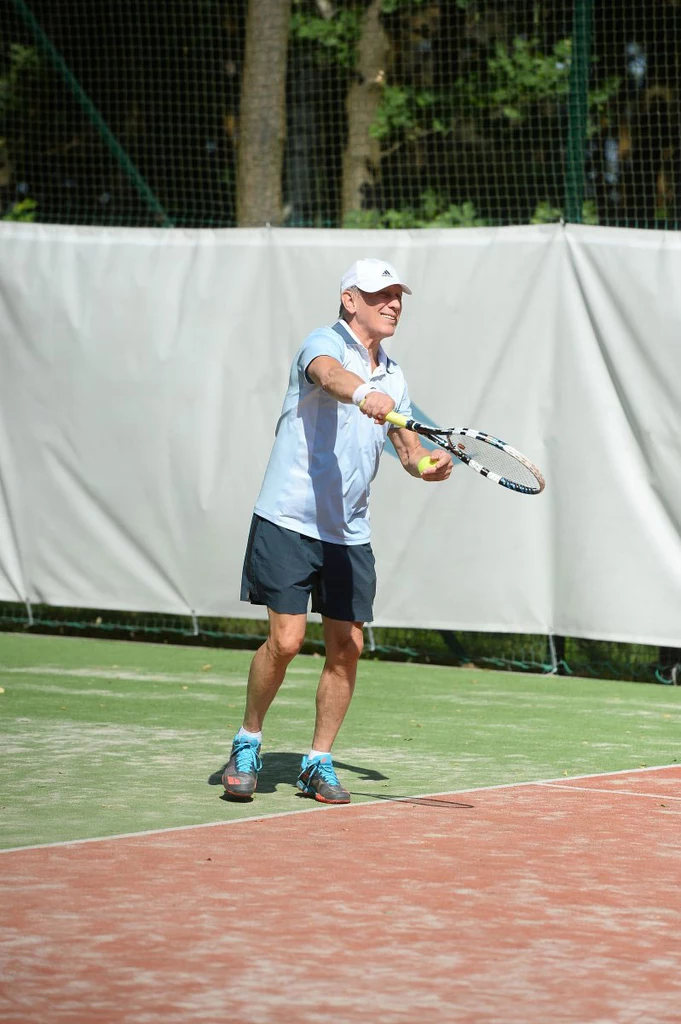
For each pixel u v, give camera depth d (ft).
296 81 145.38
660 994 30.40
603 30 127.65
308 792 50.31
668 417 80.53
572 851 42.83
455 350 84.69
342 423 48.55
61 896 36.99
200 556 91.15
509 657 93.30
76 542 93.97
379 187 145.48
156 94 144.46
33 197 150.92
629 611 81.20
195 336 90.74
